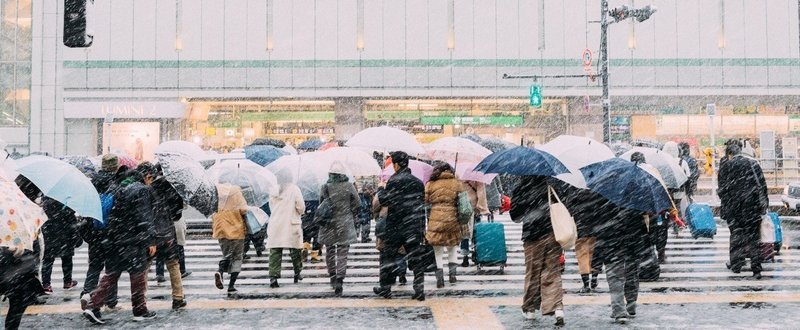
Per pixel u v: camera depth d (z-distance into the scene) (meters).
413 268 8.00
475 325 6.73
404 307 7.61
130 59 33.75
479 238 9.96
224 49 34.09
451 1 34.56
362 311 7.43
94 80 33.66
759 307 7.49
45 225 8.62
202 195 7.18
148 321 7.03
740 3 34.59
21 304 5.90
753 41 34.50
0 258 5.53
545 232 6.68
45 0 33.81
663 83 34.47
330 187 8.48
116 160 7.93
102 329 6.73
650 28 34.59
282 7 34.31
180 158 7.30
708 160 22.73
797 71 34.50
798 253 11.53
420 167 10.16
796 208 17.41
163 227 7.28
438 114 35.06
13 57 33.75
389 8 34.53
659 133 35.03
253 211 8.67
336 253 8.62
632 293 6.98
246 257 11.93
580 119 34.66
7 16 33.81
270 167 9.06
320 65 34.25
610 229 6.83
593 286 8.70
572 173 6.85
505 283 9.10
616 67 34.47
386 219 7.98
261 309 7.60
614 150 13.84
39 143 33.56
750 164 9.23
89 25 9.28
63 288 9.10
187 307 7.73
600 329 6.54
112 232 6.95
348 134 34.59
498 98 34.66
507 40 34.47
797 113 35.00
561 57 34.34
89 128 33.81
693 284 8.91
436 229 8.47
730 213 9.41
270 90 34.12
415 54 34.44
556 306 6.67
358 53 34.38
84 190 6.43
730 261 9.88
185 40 33.97
